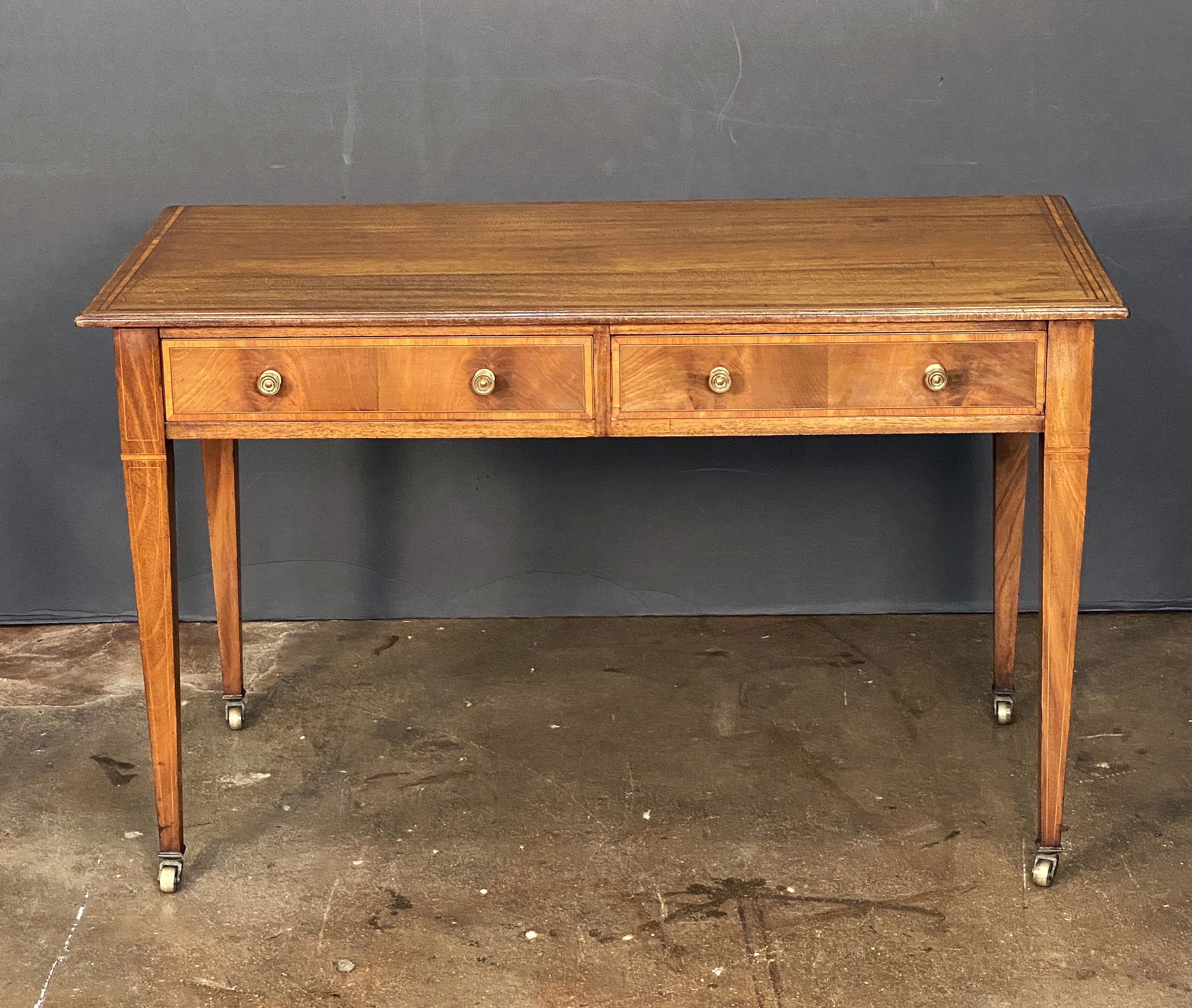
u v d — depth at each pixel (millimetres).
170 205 3182
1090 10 3141
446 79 3180
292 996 2186
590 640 3422
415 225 2705
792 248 2535
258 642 3412
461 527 3477
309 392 2293
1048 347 2258
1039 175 3248
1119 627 3445
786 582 3527
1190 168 3229
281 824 2650
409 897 2430
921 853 2541
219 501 2889
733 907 2393
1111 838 2582
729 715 3051
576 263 2477
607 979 2219
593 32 3156
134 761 2881
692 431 2320
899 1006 2150
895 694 3137
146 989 2205
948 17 3148
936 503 3459
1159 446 3408
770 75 3186
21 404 3361
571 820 2656
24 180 3217
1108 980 2203
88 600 3520
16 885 2467
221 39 3146
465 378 2295
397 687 3188
